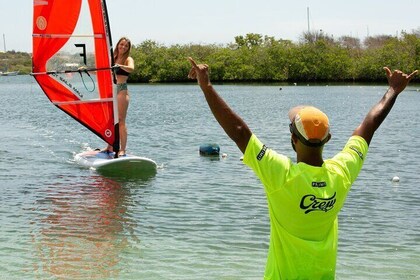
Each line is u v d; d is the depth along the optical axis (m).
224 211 11.33
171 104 48.88
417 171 15.86
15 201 11.98
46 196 12.45
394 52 98.44
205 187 13.51
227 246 9.17
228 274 7.96
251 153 4.16
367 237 9.72
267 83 102.69
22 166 15.92
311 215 4.14
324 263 4.21
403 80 4.60
